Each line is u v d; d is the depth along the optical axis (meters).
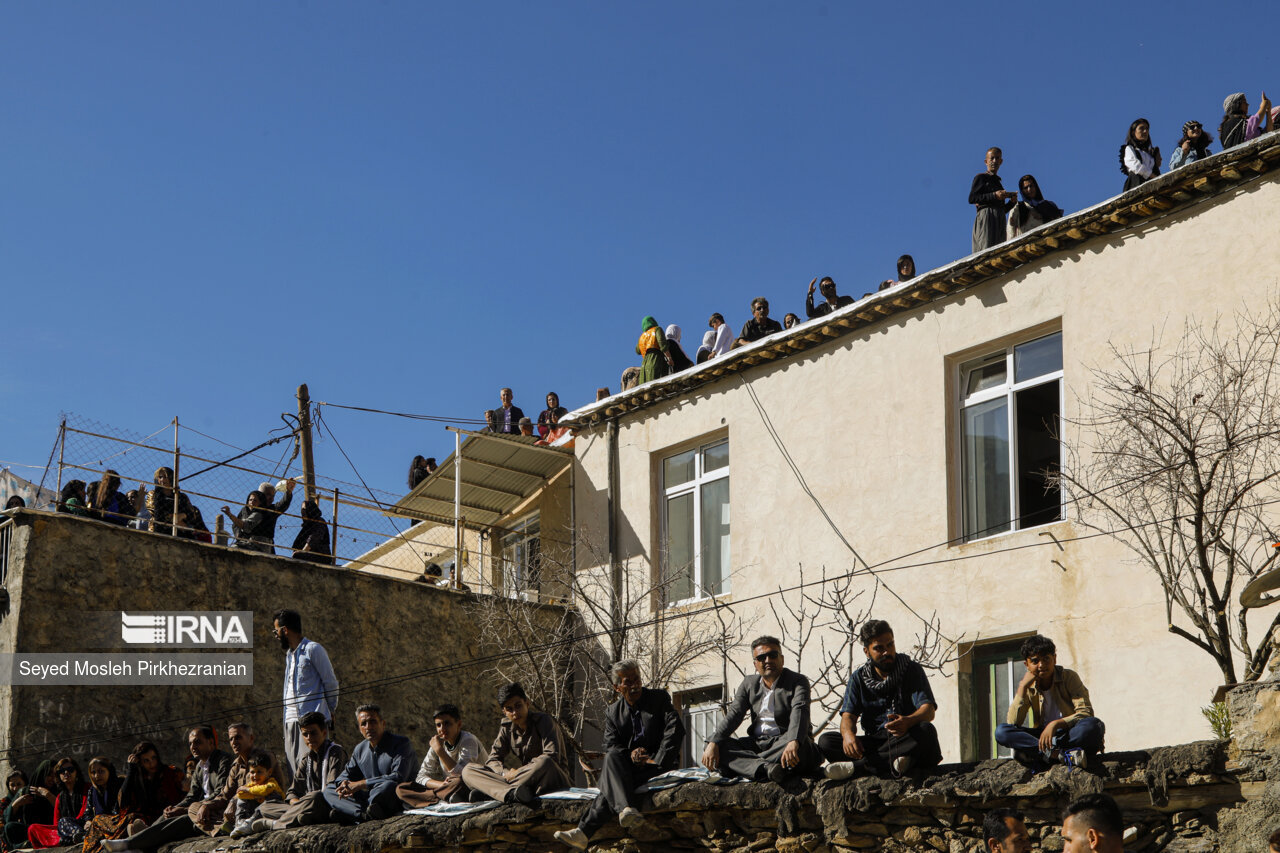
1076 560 13.19
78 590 15.89
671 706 10.96
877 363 15.55
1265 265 12.28
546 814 11.23
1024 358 14.30
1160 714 12.26
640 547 18.03
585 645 17.84
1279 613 11.02
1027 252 14.04
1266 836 8.03
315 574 17.39
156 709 16.08
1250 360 11.92
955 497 14.62
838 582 15.39
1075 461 13.31
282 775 13.84
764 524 16.47
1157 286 13.05
